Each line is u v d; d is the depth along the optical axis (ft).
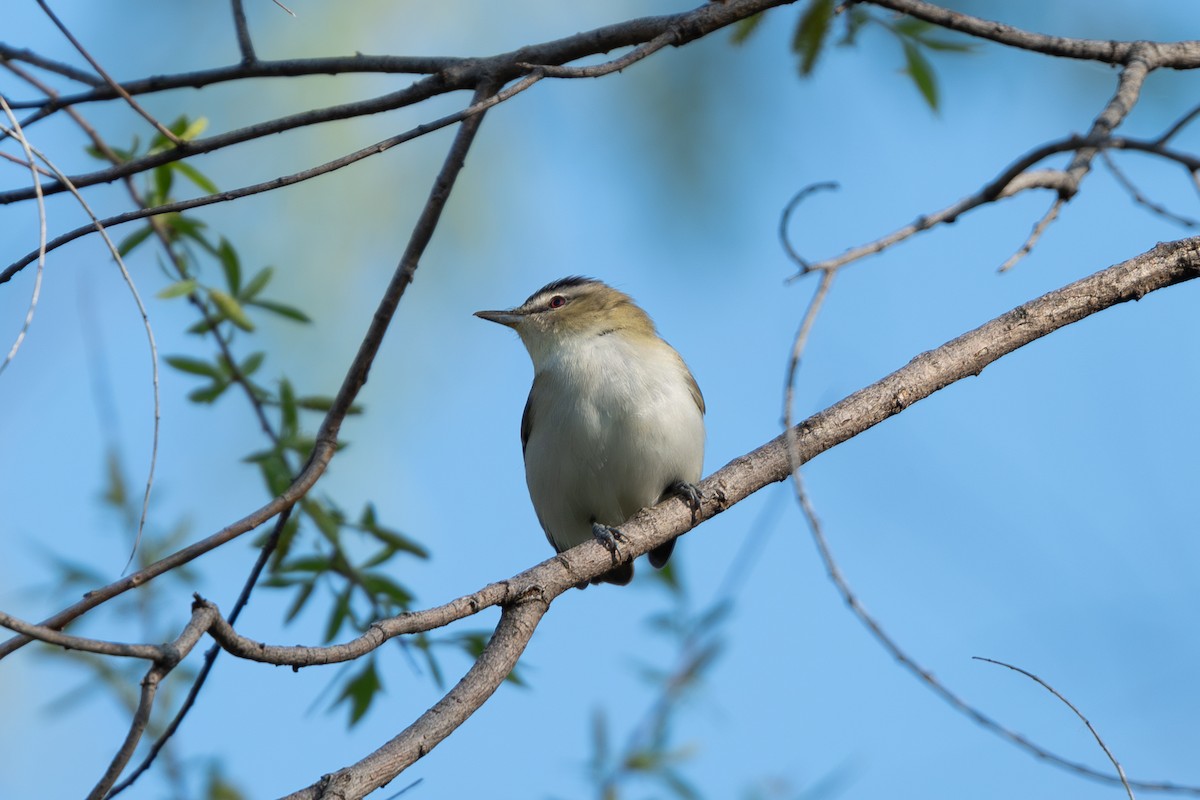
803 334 21.77
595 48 30.04
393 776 20.67
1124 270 28.14
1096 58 31.71
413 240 28.58
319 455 27.02
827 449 27.96
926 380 27.86
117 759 17.46
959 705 22.38
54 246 23.25
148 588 34.65
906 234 22.86
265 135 27.66
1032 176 25.00
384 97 28.96
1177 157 21.12
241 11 30.25
